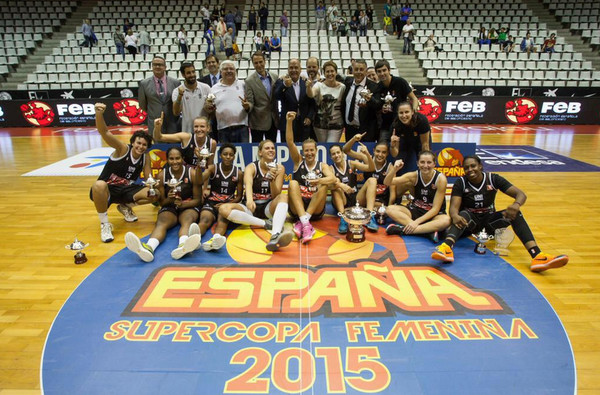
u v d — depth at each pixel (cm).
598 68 1352
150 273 293
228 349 212
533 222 399
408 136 415
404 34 1385
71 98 1092
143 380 192
